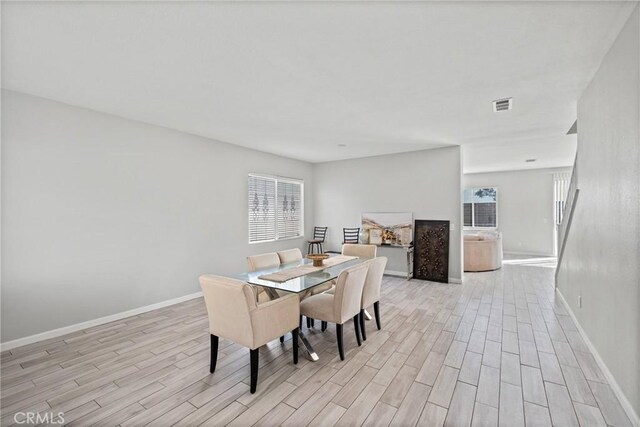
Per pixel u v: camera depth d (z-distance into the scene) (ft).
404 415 6.52
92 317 11.50
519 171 29.19
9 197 9.65
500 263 22.72
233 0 5.57
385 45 7.16
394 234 20.26
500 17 6.12
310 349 9.08
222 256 16.62
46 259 10.40
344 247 15.70
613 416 6.41
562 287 14.40
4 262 9.57
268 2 5.63
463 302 14.38
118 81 9.05
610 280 7.54
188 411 6.68
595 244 8.82
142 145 13.07
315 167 23.90
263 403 6.95
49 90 9.70
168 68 8.27
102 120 11.79
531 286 17.22
